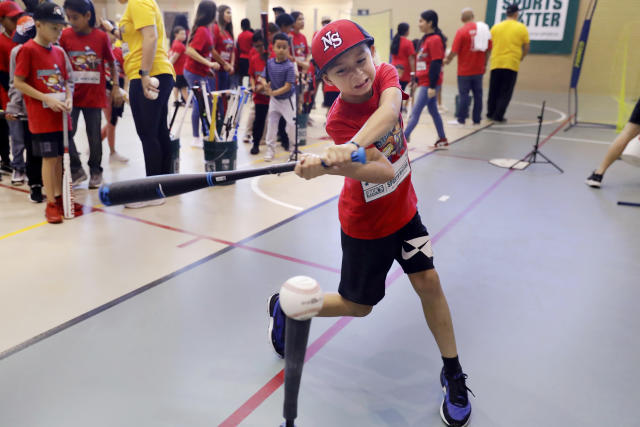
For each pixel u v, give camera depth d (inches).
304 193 172.2
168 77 146.8
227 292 101.7
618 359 83.2
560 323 93.7
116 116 198.4
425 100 240.8
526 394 74.3
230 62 270.1
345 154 45.8
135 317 91.4
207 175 53.3
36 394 71.1
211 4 221.3
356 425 67.5
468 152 243.9
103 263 112.9
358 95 57.6
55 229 132.3
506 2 418.3
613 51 393.1
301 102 233.8
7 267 109.5
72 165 167.0
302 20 267.0
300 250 123.5
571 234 138.6
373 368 79.7
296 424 67.1
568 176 200.1
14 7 157.5
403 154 63.7
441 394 74.2
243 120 329.1
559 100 419.5
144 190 51.4
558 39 407.2
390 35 309.7
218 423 66.6
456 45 316.2
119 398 70.8
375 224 63.1
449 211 155.9
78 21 146.4
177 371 77.0
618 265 119.3
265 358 81.0
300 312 39.5
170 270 110.6
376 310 97.0
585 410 71.1
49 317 90.6
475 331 90.4
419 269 67.1
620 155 180.1
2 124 176.7
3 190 164.6
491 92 345.7
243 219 144.6
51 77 130.3
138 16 133.0
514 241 132.8
